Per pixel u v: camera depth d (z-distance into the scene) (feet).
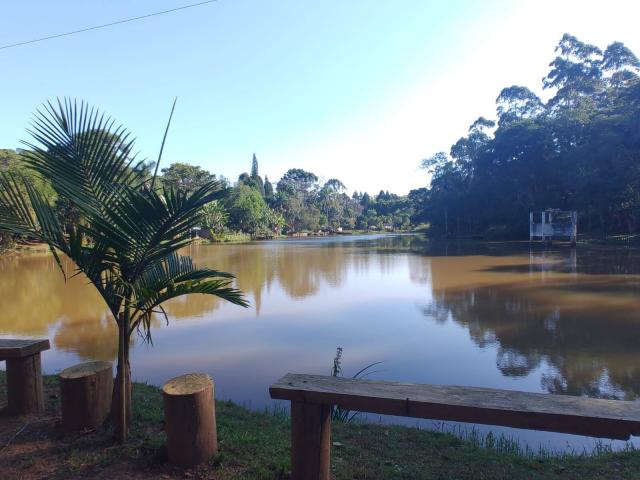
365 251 105.09
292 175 324.39
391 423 14.85
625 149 103.09
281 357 23.18
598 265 57.82
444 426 14.62
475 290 43.01
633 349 22.84
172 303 38.45
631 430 5.90
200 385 8.69
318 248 122.42
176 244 9.29
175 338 27.07
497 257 75.82
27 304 38.47
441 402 6.75
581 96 133.28
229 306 37.11
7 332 28.84
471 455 9.93
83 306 37.22
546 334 26.25
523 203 134.00
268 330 28.91
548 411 6.31
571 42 136.46
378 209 337.11
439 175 192.44
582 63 136.15
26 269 69.36
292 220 261.85
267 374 20.56
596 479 8.73
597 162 108.17
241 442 9.65
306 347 24.99
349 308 36.35
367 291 45.09
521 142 134.51
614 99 122.52
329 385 7.64
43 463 8.61
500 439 12.57
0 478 8.11
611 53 131.44
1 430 10.05
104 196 9.63
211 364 22.11
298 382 7.84
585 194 108.99
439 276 54.29
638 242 89.04
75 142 9.45
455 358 22.49
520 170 133.69
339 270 64.59
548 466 9.51
